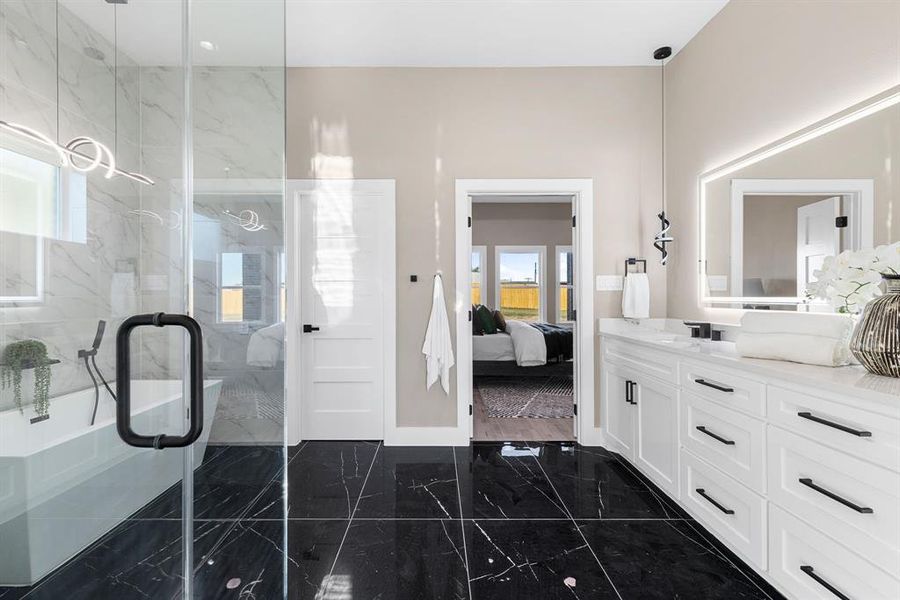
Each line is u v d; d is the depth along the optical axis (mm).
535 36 2742
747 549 1525
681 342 2297
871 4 1577
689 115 2795
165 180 979
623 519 2037
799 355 1456
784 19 2012
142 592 966
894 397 985
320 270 3180
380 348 3180
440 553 1767
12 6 839
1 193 818
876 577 1039
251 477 1255
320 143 3098
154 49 966
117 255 909
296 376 3111
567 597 1502
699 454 1834
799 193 1906
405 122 3094
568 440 3178
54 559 889
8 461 857
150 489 975
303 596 1514
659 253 3086
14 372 847
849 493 1116
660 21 2594
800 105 1920
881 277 1316
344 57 2977
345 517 2061
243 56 1210
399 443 3084
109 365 898
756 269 2180
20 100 840
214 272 1106
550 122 3092
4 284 825
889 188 1493
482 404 4184
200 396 949
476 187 3086
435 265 3107
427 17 2553
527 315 7285
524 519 2037
